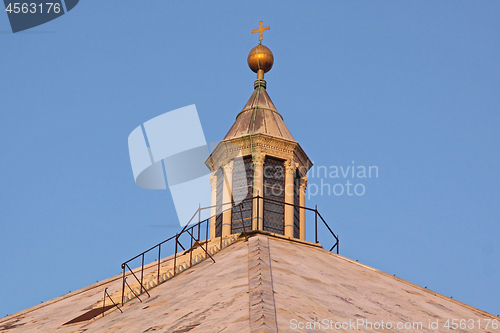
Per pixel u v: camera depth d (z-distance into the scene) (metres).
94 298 77.50
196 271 70.00
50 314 74.75
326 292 58.94
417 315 61.38
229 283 58.56
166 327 52.56
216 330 47.12
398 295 67.56
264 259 63.78
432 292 73.69
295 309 49.97
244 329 45.06
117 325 59.12
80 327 64.56
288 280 58.31
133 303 66.06
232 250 73.88
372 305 60.03
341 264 75.44
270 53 102.94
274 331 43.41
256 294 51.69
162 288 67.69
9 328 72.56
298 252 74.19
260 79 101.88
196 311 53.84
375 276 73.88
